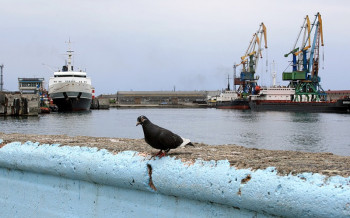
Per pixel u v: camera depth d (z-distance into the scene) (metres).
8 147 3.67
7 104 64.81
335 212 1.93
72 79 82.12
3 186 3.81
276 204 2.15
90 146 3.37
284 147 30.89
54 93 76.94
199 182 2.48
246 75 136.12
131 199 2.95
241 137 38.56
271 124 57.38
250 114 96.62
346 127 50.25
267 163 2.58
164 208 2.76
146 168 2.80
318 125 54.34
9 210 3.75
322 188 1.99
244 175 2.31
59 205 3.39
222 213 2.47
